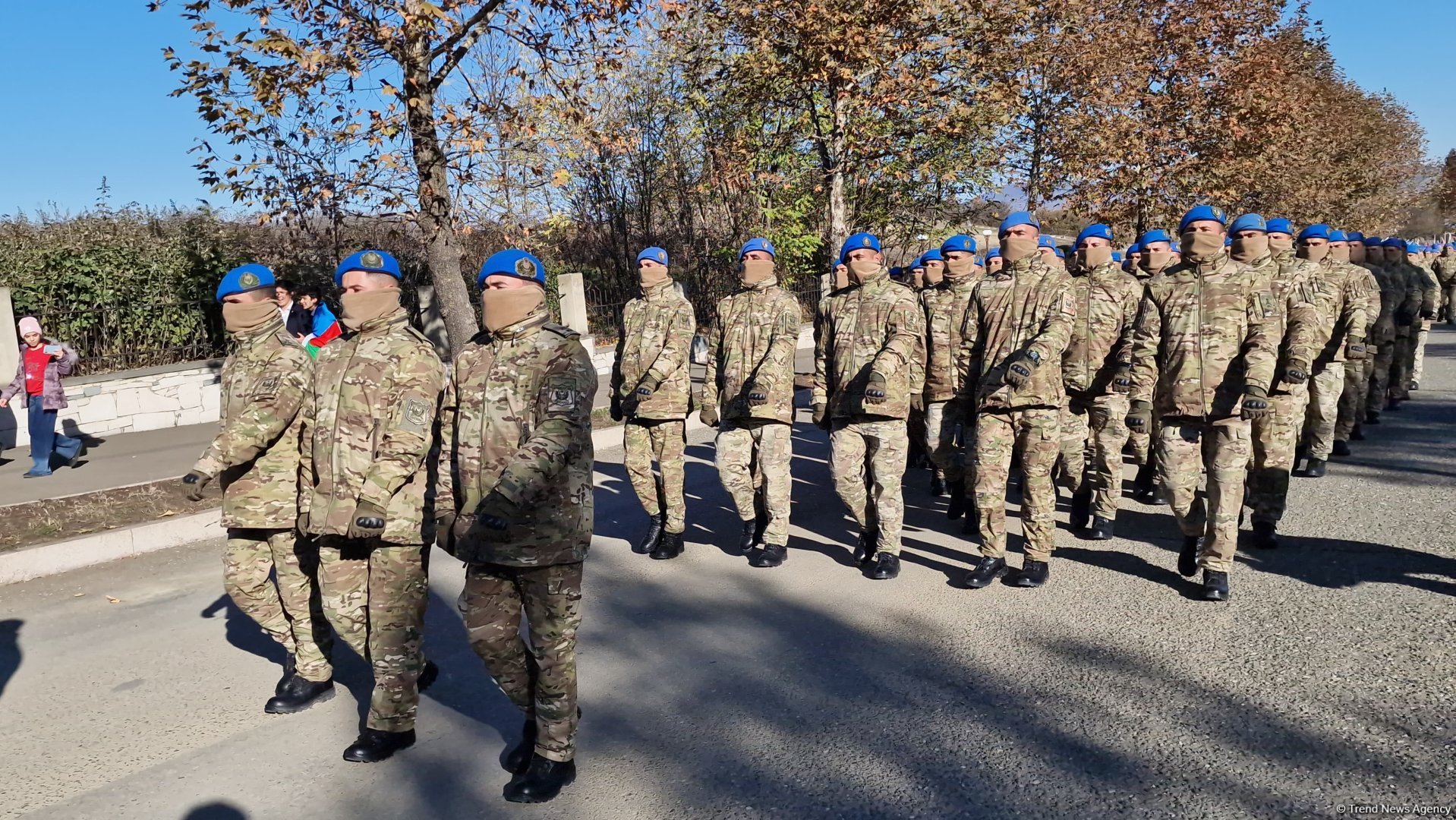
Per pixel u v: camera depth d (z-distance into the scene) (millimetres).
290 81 7594
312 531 3477
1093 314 6277
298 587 3955
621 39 9094
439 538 3309
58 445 9328
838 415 5637
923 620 4770
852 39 12734
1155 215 18078
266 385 3754
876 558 5562
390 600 3480
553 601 3143
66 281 11836
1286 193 22172
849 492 5609
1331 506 6516
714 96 16969
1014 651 4301
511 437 3152
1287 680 3820
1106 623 4598
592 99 10734
